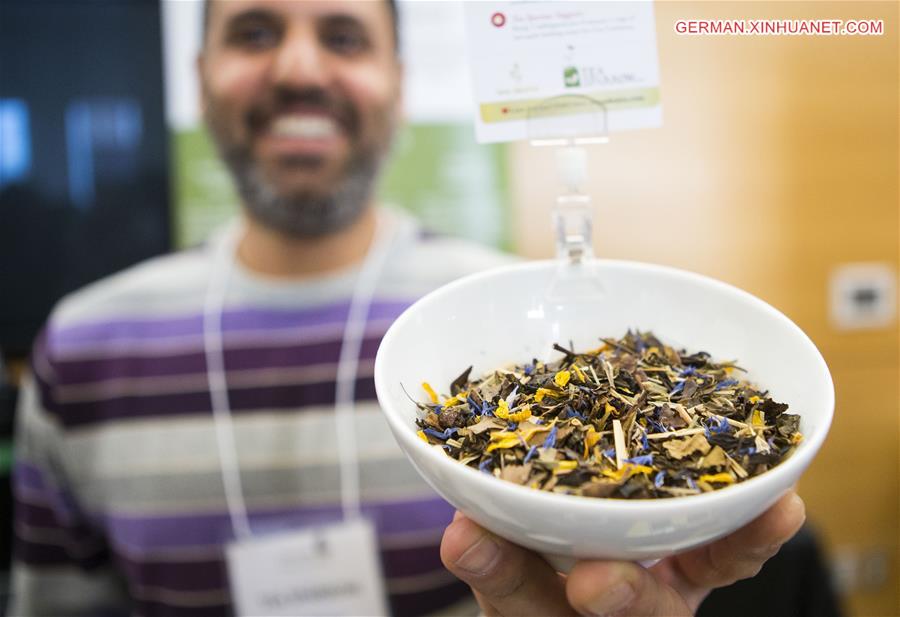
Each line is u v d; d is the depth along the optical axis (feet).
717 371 1.22
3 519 2.50
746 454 1.00
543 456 0.99
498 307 1.30
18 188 2.38
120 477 2.23
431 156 2.29
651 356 1.25
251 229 2.25
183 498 2.20
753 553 1.13
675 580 1.30
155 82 2.37
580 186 1.29
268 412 2.23
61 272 2.42
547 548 0.91
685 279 1.30
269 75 2.02
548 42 1.22
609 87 1.23
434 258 2.31
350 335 2.24
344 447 2.21
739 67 2.03
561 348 1.26
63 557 2.35
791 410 1.10
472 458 1.02
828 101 2.12
